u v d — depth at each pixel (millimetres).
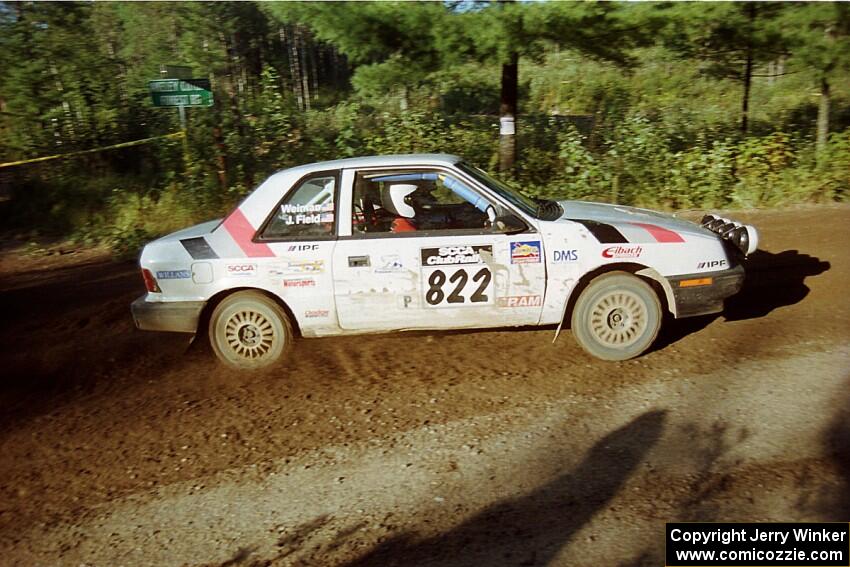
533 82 25406
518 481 3711
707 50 11828
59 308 7461
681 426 4156
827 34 11055
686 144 11930
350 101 15398
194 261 5074
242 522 3535
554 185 10812
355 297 5039
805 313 5852
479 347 5516
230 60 30281
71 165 13586
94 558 3344
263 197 5117
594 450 3965
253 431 4465
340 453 4129
